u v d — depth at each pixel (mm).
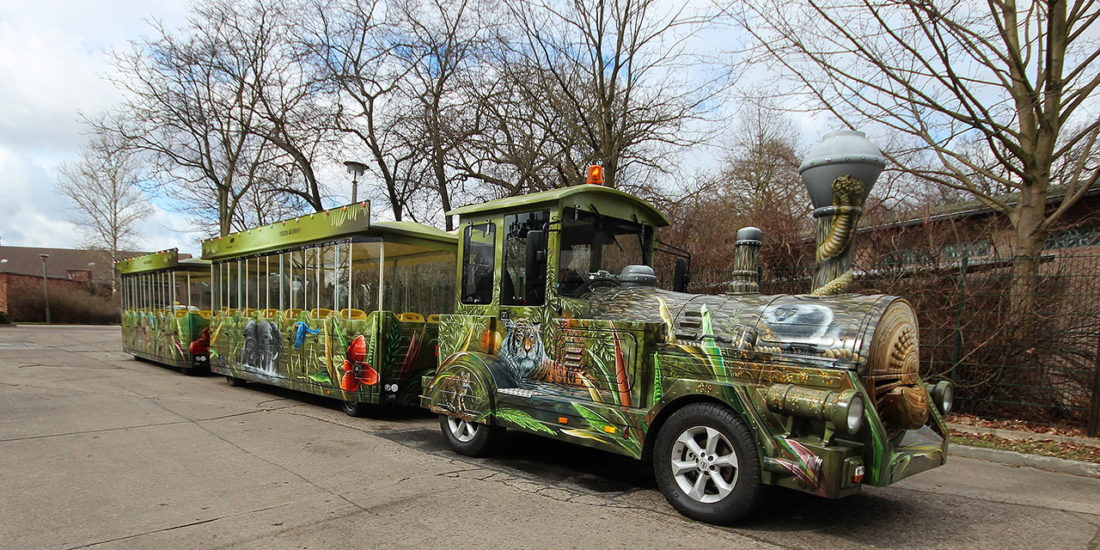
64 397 9008
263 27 17375
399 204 16578
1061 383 7023
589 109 12609
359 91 16125
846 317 3900
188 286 13062
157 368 13953
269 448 6020
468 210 6203
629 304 5004
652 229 6332
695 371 4121
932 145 8359
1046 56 7652
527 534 3771
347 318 7988
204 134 18781
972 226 9562
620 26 11844
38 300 36688
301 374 8797
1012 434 6703
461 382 5840
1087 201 8828
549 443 6520
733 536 3793
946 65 7539
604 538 3725
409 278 8117
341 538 3650
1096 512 4504
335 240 8258
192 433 6648
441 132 14477
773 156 19141
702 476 4031
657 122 12750
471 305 6172
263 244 9891
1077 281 6930
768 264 10789
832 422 3391
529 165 13383
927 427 4473
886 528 4035
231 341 10797
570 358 5031
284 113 17016
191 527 3801
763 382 3781
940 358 7840
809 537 3818
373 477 5039
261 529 3781
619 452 4477
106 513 4047
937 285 7898
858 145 4543
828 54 8719
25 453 5621
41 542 3533
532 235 5074
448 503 4363
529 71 13141
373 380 7566
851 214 4559
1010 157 9430
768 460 3660
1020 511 4504
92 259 48031
